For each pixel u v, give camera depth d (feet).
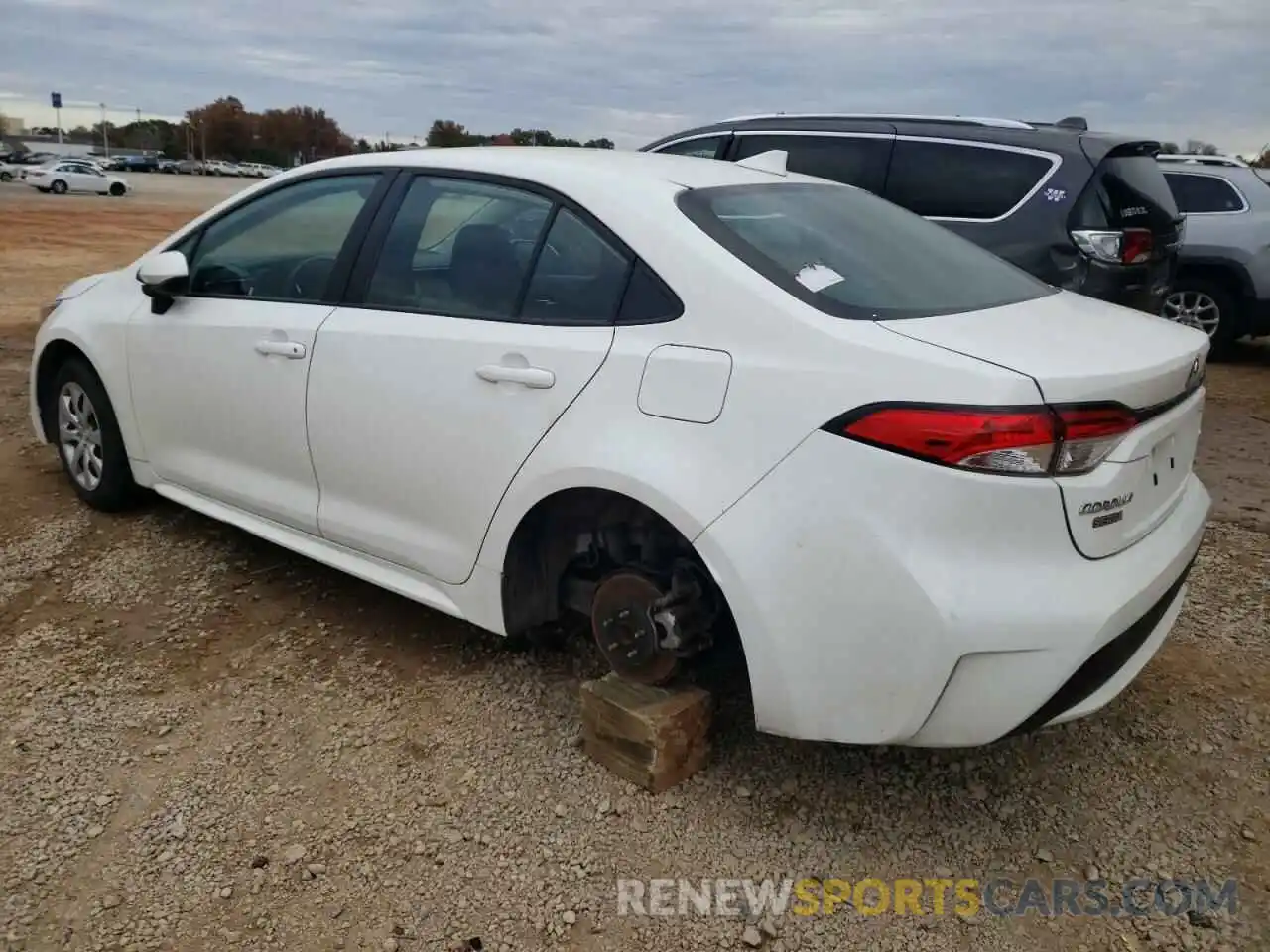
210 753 10.13
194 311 13.21
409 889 8.47
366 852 8.86
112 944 7.88
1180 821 9.39
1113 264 20.44
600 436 9.18
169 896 8.35
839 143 22.72
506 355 9.91
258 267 12.79
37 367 15.88
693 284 9.02
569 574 10.80
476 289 10.53
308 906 8.28
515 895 8.42
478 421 10.09
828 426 8.04
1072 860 8.93
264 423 12.32
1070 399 7.71
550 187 10.27
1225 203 30.55
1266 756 10.28
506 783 9.73
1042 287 10.88
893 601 7.84
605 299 9.55
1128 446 8.14
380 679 11.46
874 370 7.99
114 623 12.55
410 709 10.90
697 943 8.00
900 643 7.88
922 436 7.69
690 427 8.71
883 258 10.00
